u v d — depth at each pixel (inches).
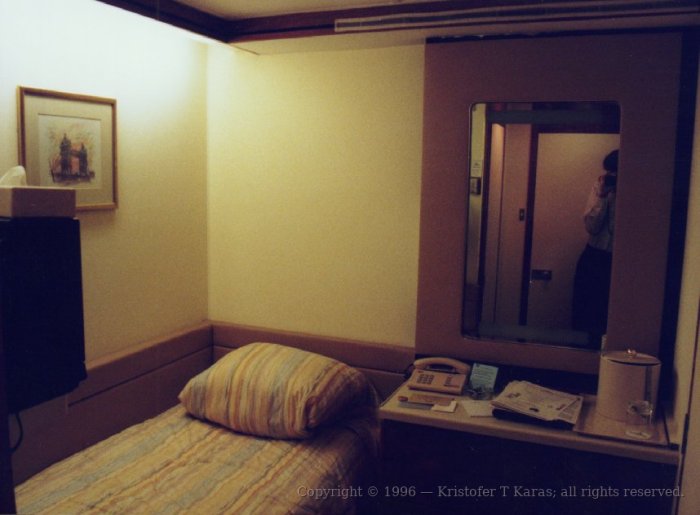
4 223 67.4
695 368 70.8
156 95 111.0
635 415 81.4
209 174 126.3
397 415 87.0
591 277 95.2
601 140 93.0
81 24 94.0
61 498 78.5
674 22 86.8
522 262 98.8
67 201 73.5
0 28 81.5
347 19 99.7
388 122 110.4
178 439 96.3
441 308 103.2
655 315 91.4
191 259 123.4
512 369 99.7
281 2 98.0
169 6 96.5
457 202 100.4
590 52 91.4
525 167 96.9
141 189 109.0
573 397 89.2
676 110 88.2
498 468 83.1
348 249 116.1
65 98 91.4
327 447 94.3
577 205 95.0
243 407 97.7
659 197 89.7
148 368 108.5
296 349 107.9
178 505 77.5
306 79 115.8
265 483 83.5
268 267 123.2
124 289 106.3
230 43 109.7
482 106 97.9
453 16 92.3
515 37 95.8
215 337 126.6
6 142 83.5
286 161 119.2
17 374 69.6
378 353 112.9
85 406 95.8
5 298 67.6
